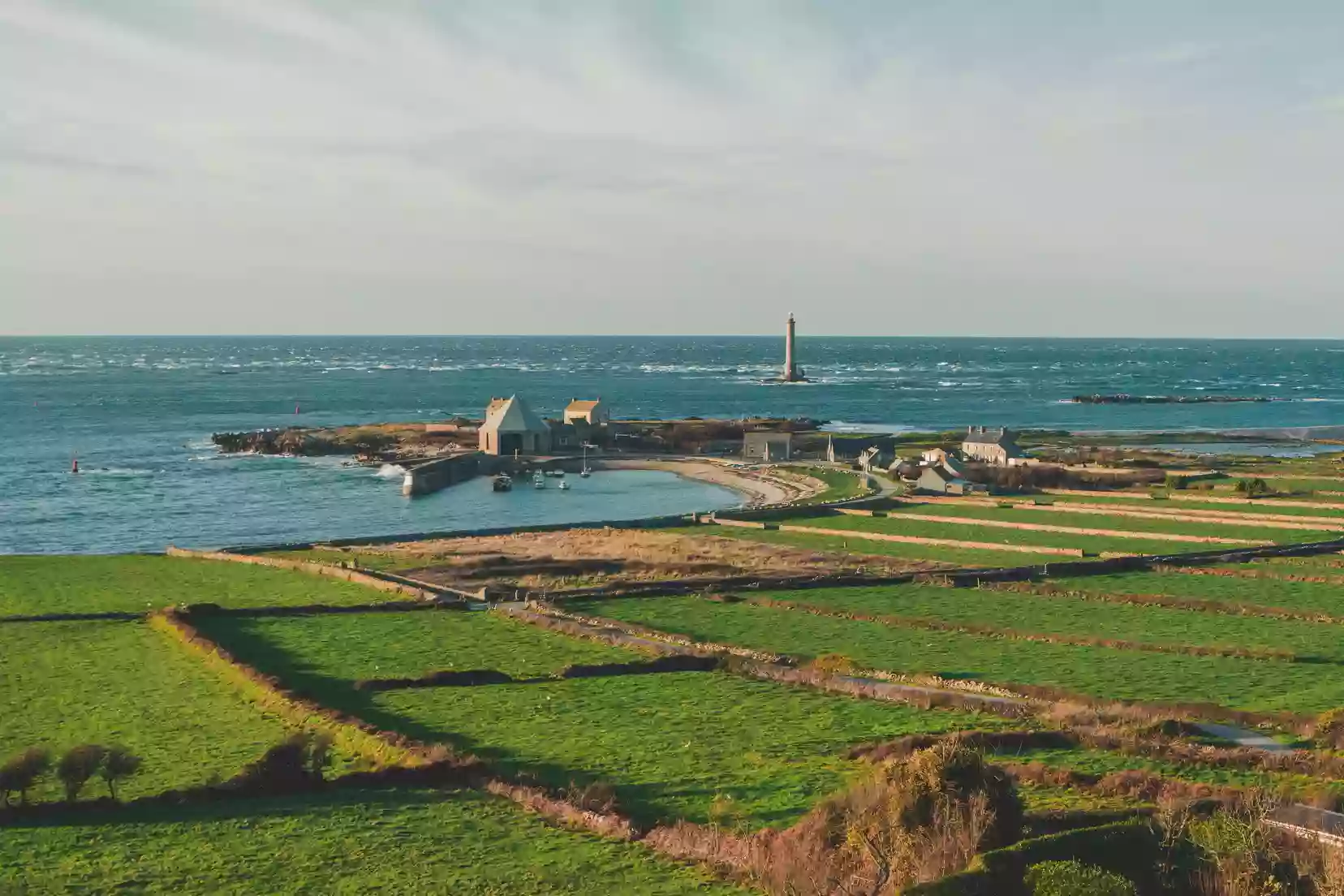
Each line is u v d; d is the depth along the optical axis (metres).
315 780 37.91
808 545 97.50
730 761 40.38
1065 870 24.84
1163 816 29.33
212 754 41.97
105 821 34.28
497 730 45.09
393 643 62.03
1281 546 91.69
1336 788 35.19
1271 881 26.11
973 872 25.48
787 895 27.66
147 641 62.00
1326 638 62.28
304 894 28.94
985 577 81.25
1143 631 64.31
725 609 71.44
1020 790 35.38
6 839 32.66
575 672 54.81
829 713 47.12
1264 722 44.81
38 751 37.00
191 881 29.62
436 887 29.20
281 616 69.81
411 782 38.25
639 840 32.56
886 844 27.95
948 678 53.00
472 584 80.38
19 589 79.06
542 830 33.53
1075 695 49.72
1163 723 43.62
